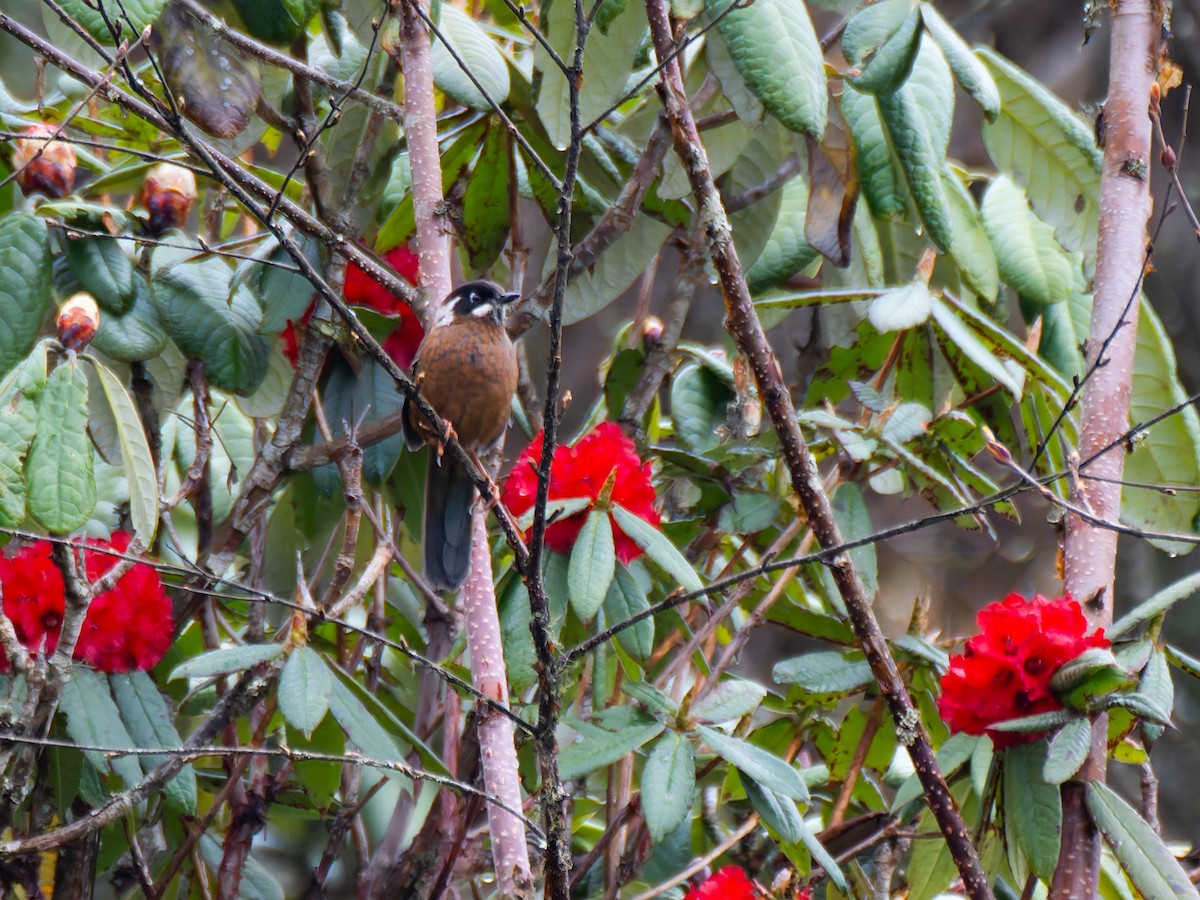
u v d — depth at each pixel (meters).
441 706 7.79
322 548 8.46
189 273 7.32
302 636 5.80
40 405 5.56
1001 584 14.59
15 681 5.59
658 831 5.40
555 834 4.66
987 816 5.57
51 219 6.69
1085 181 8.14
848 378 8.70
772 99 6.36
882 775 7.68
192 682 7.88
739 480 7.68
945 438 7.99
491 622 5.77
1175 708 12.67
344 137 7.70
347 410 8.02
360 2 7.14
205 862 7.37
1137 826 5.13
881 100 7.14
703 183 5.66
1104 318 6.13
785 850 6.13
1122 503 7.54
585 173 8.20
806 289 8.99
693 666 7.84
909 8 6.54
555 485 6.18
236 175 6.30
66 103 8.45
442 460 7.54
